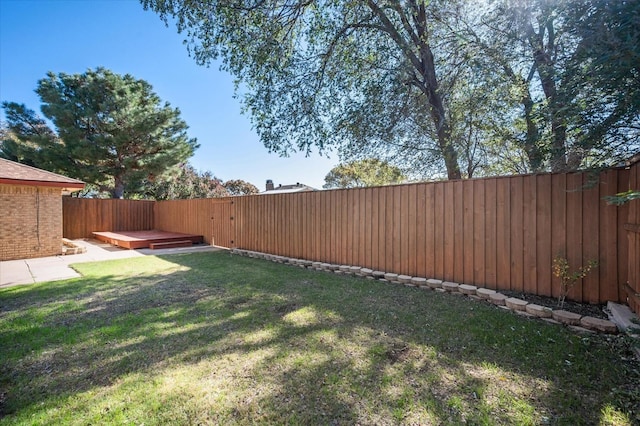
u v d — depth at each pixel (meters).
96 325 3.68
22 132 15.35
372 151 7.59
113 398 2.28
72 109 14.78
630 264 3.44
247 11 6.43
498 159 6.55
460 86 6.35
